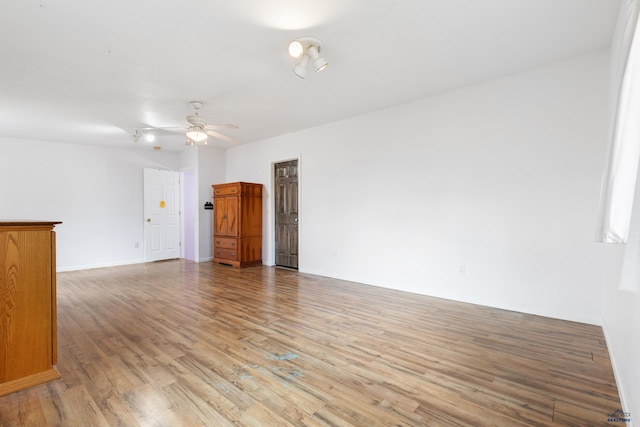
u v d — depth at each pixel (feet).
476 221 12.67
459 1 7.50
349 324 10.59
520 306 11.74
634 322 5.47
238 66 10.61
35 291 7.12
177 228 25.36
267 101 14.08
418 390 6.77
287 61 10.30
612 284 8.23
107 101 13.56
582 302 10.57
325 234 18.19
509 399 6.45
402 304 12.76
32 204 19.52
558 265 10.95
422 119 14.07
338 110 15.51
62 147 20.54
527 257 11.54
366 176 16.20
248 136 20.92
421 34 8.91
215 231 22.81
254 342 9.16
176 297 13.87
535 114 11.25
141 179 23.71
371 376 7.33
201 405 6.26
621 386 6.47
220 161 24.56
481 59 10.46
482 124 12.41
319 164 18.35
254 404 6.29
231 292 14.70
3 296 6.73
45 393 6.66
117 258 22.45
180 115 15.58
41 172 19.83
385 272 15.57
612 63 8.93
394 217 15.16
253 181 22.63
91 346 8.89
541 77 11.09
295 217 20.42
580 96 10.42
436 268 13.82
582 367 7.71
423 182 14.14
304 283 16.49
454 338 9.42
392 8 7.72
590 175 10.32
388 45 9.47
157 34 8.64
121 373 7.46
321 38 9.00
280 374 7.41
